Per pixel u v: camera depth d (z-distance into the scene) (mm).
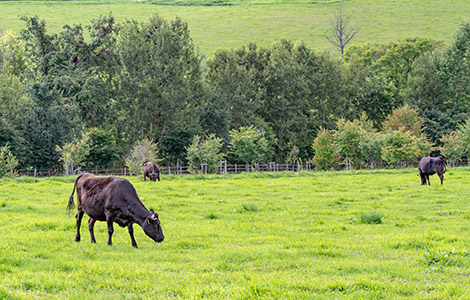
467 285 8336
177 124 58969
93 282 8648
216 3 199750
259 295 7863
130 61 58656
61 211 18125
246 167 50938
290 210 19109
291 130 68562
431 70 70750
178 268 9891
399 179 32312
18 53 67062
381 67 91812
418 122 59938
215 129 64562
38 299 7695
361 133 48719
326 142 49781
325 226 15406
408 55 91812
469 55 68562
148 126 61406
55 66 59562
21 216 16438
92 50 62188
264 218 17156
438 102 69688
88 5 189750
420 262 10156
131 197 12156
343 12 177000
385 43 110250
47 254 10945
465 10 166750
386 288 8273
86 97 59438
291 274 9352
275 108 69250
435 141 64438
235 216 17594
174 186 27422
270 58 73688
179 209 19031
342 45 125625
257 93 68625
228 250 11578
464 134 51062
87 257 10719
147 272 9359
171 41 61031
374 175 36438
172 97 58781
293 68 68625
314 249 11586
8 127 45250
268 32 154000
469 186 26906
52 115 49031
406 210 19047
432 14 165500
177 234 13992
